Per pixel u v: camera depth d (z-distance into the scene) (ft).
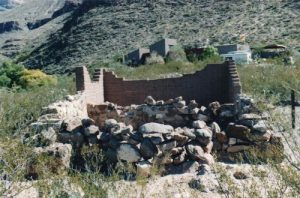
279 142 24.85
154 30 237.45
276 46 151.74
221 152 26.78
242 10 233.14
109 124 26.27
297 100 39.88
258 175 17.95
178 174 23.97
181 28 230.27
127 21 260.21
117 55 197.98
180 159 24.70
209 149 25.86
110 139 25.34
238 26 211.82
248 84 51.60
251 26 207.72
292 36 182.50
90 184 16.49
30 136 23.07
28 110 39.86
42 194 15.80
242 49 157.28
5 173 16.33
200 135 25.64
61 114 28.40
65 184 17.62
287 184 15.65
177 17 249.14
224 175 18.08
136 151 24.48
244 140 26.40
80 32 261.03
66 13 465.88
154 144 24.64
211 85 45.34
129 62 167.32
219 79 45.11
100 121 37.45
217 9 244.63
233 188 16.78
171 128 25.46
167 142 24.91
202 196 19.42
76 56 225.76
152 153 24.52
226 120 30.30
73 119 26.66
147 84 46.57
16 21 536.83
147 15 262.88
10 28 530.68
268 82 45.70
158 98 46.44
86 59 212.02
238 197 15.93
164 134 25.07
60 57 236.22
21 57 281.54
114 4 294.87
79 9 313.73
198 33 215.72
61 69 208.23
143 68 105.19
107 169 24.56
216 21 227.61
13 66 107.55
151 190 20.29
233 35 200.34
